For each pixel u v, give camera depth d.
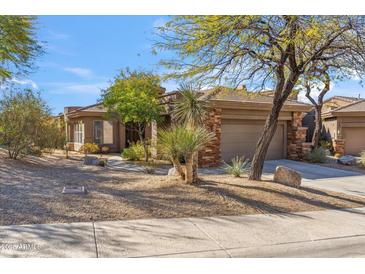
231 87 9.32
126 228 5.01
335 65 8.85
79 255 3.98
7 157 13.20
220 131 13.48
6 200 6.62
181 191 7.26
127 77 16.23
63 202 6.48
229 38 7.61
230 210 6.11
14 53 12.30
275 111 8.73
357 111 19.19
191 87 9.07
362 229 5.21
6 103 12.50
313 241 4.64
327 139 21.67
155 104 13.80
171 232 4.87
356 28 7.19
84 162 13.95
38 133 13.09
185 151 7.77
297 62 9.13
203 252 4.16
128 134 20.89
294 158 15.79
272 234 4.89
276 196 7.12
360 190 8.92
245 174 10.12
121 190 7.66
